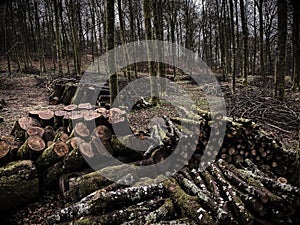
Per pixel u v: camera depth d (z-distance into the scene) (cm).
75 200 295
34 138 334
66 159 320
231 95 873
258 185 262
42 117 388
